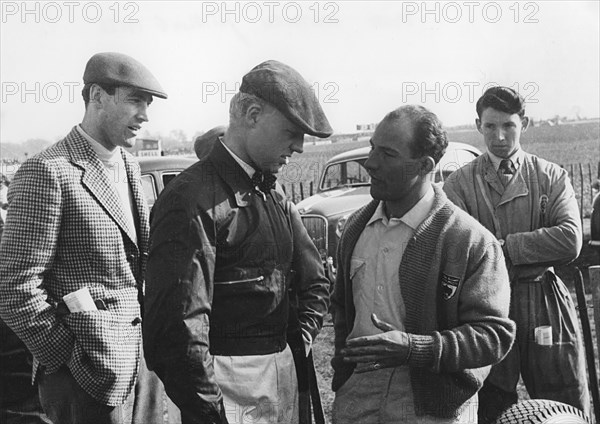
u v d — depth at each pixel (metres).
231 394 2.37
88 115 2.93
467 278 2.40
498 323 2.38
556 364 3.40
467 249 2.39
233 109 2.42
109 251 2.82
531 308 3.40
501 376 3.38
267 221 2.44
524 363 3.44
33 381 2.94
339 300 2.77
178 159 6.75
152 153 8.25
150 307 2.22
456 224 2.43
